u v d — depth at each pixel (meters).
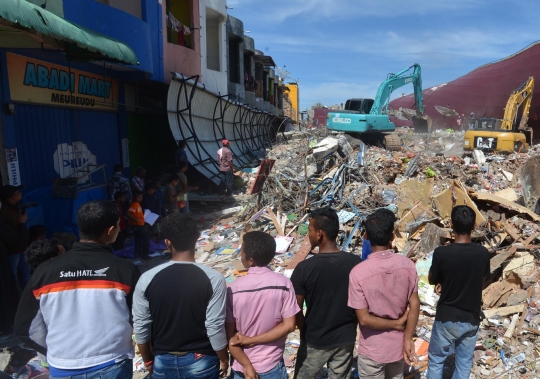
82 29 6.05
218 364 2.73
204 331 2.61
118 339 2.54
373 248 3.08
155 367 2.61
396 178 13.25
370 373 3.06
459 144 23.03
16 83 7.35
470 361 3.48
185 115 13.27
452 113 37.56
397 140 20.83
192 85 12.91
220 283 2.60
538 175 9.91
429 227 7.26
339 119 20.69
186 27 14.57
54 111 8.62
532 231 7.39
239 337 2.71
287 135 29.56
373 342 3.02
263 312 2.70
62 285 2.47
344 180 10.88
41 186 8.14
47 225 7.39
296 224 9.02
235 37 22.22
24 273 5.43
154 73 11.92
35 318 2.53
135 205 7.80
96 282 2.51
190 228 2.69
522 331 4.93
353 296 2.93
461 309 3.34
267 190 10.55
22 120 7.62
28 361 4.55
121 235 8.44
